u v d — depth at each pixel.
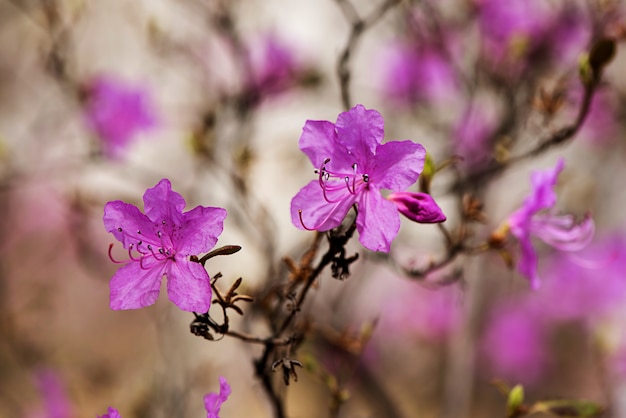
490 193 0.83
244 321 0.58
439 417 0.88
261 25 0.85
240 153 0.67
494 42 0.82
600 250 1.20
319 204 0.47
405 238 0.71
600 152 0.99
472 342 0.86
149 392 0.76
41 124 0.93
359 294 0.89
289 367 0.47
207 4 0.79
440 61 0.87
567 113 0.77
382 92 0.90
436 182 0.77
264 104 0.85
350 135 0.47
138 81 0.86
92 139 0.85
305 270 0.50
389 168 0.46
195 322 0.46
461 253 0.57
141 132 0.85
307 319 0.55
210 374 0.79
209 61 0.82
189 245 0.46
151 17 0.81
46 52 0.92
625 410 0.82
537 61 0.78
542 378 1.28
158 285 0.46
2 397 0.99
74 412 0.84
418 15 0.83
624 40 0.68
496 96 0.77
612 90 0.87
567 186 0.95
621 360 0.84
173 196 0.46
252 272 0.75
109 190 0.89
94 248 0.94
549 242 0.56
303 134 0.47
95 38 0.90
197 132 0.72
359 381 0.89
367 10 0.83
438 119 0.87
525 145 0.79
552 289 1.24
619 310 1.21
